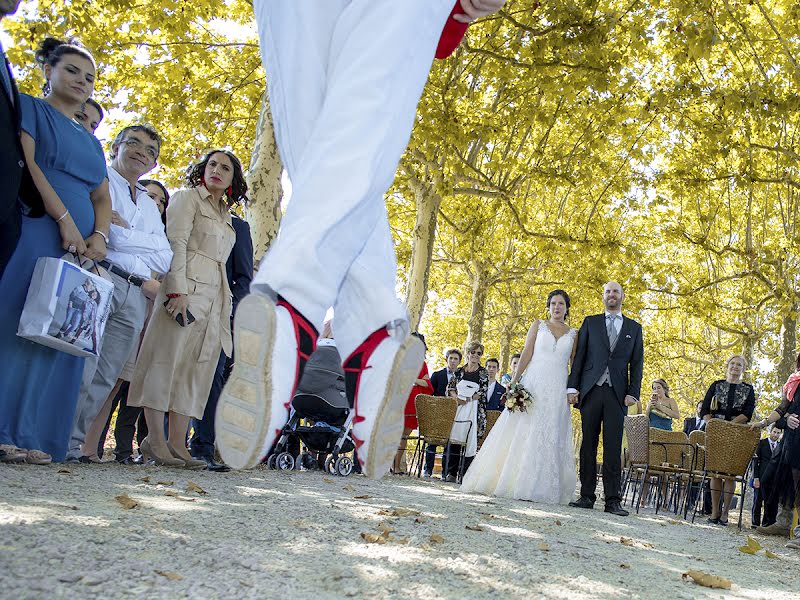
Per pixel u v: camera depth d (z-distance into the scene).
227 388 1.50
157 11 13.82
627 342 8.68
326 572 2.46
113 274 5.72
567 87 13.94
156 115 15.87
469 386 13.35
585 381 8.75
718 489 10.18
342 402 9.11
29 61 12.96
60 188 4.94
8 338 4.69
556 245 20.75
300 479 7.18
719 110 15.50
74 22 13.02
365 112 1.59
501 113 17.27
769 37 17.58
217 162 6.52
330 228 1.54
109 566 2.11
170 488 4.55
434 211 19.00
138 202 6.03
